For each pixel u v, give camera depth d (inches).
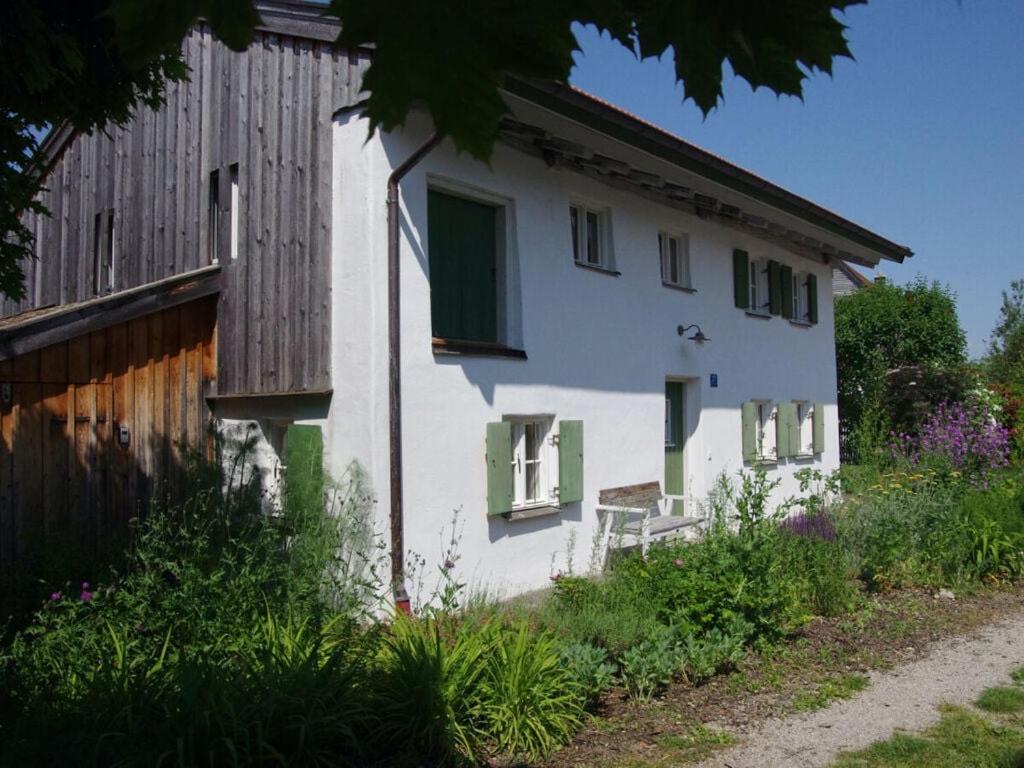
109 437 316.8
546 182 353.1
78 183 424.5
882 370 779.4
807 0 50.7
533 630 231.5
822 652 261.4
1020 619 304.7
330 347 295.3
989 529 366.6
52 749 147.6
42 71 160.9
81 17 166.9
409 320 291.9
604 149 346.0
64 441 306.0
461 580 305.4
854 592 318.3
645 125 329.7
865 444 618.5
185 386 337.4
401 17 46.4
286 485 299.3
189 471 312.3
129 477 322.0
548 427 355.3
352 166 290.5
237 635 199.9
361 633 221.0
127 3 48.1
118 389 319.6
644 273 414.0
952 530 360.5
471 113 47.8
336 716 165.2
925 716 211.2
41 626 210.4
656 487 412.2
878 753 187.8
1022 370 938.7
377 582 276.4
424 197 299.4
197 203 352.8
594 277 379.6
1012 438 668.7
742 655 239.5
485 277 335.3
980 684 235.3
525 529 336.2
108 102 188.9
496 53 47.2
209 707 158.6
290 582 228.4
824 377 603.2
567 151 347.3
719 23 52.4
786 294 555.8
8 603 253.8
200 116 353.4
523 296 339.3
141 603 206.8
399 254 288.5
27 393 298.2
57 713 159.6
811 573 314.8
